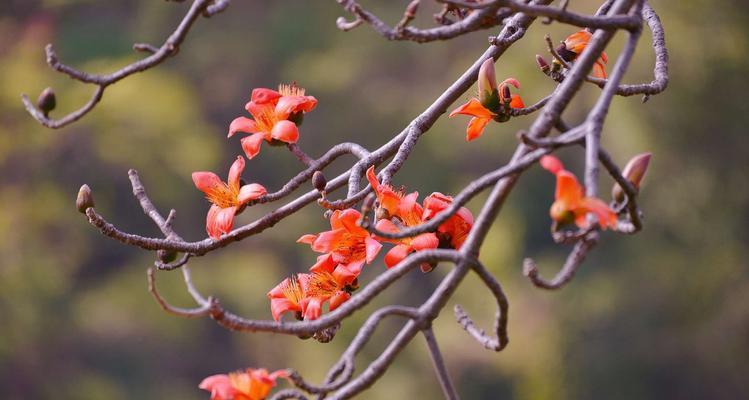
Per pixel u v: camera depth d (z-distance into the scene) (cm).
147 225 1947
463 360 1666
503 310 194
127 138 1925
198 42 2211
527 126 1773
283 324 181
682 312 1561
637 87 257
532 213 1881
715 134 1483
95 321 1845
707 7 1466
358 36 2164
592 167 176
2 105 1928
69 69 285
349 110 2083
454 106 1073
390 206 229
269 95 251
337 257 233
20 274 1823
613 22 192
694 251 1558
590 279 1659
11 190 1877
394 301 1719
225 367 1852
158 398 1795
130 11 2186
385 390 1648
